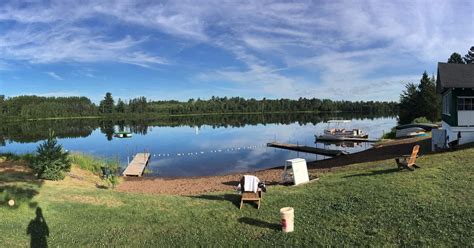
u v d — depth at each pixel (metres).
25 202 11.91
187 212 12.10
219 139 55.94
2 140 57.38
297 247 9.14
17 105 143.75
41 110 145.38
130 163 31.05
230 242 9.69
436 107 57.09
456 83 21.69
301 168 16.44
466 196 11.39
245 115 166.38
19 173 16.58
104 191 14.77
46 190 13.73
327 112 180.50
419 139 33.22
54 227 10.64
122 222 11.23
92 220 11.28
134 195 14.33
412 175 14.70
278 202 12.90
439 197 11.54
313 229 10.14
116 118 155.12
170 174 28.00
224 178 23.78
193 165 32.03
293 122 103.19
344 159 27.17
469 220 9.62
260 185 13.12
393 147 29.17
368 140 45.72
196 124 102.75
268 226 10.66
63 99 164.38
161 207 12.60
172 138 58.94
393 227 9.77
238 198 13.78
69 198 13.04
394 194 12.31
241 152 40.06
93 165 24.41
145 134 68.38
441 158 17.62
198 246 9.57
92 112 158.88
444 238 8.90
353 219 10.59
